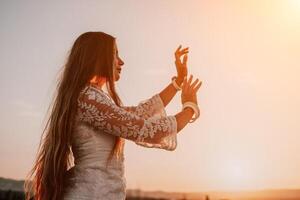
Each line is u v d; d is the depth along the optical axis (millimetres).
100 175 1383
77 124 1427
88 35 1514
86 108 1406
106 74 1509
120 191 1418
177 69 1789
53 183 1419
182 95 1486
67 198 1388
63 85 1482
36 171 1508
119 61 1593
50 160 1438
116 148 1422
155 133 1388
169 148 1409
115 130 1382
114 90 1527
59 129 1436
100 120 1386
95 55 1487
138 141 1398
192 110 1460
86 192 1370
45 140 1491
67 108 1438
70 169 1434
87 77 1469
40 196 1479
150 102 1751
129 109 1707
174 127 1405
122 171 1439
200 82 1500
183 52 1784
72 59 1497
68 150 1450
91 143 1403
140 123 1384
